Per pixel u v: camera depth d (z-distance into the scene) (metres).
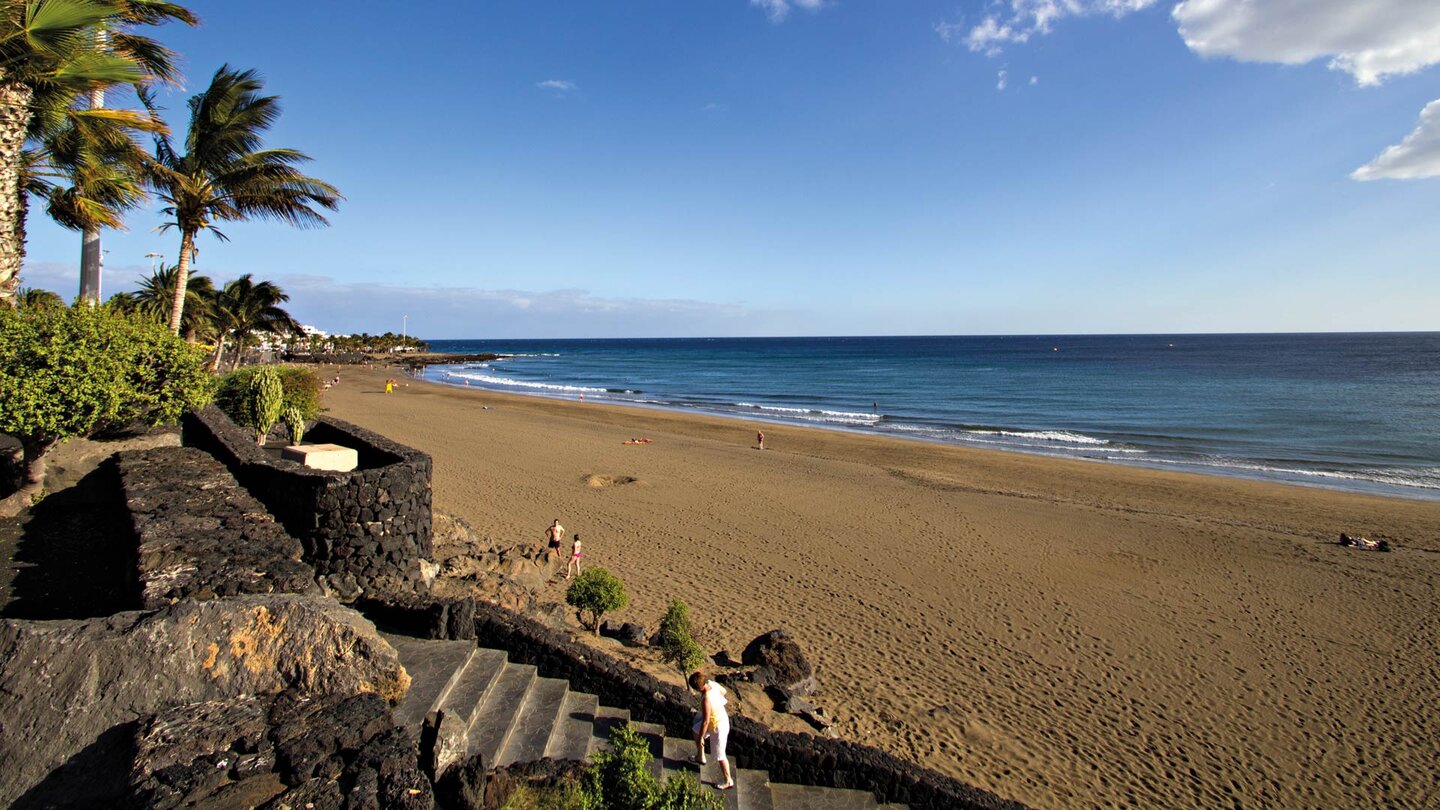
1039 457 30.03
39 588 7.61
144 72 10.66
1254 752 8.79
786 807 6.59
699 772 6.61
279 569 7.21
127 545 7.95
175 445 12.39
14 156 9.88
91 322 9.61
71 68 9.91
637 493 20.91
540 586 12.11
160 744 4.11
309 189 18.36
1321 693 10.18
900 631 11.76
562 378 86.75
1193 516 19.83
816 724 8.42
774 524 17.98
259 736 4.37
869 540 16.83
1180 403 51.12
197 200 17.48
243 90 17.52
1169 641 11.73
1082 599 13.45
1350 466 28.89
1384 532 18.39
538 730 6.18
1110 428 40.00
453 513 17.44
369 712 4.73
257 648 4.94
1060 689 10.12
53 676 4.42
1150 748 8.80
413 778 4.40
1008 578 14.46
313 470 8.67
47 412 8.79
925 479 24.50
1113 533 17.84
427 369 105.56
